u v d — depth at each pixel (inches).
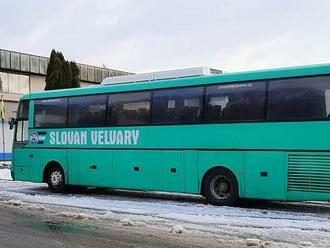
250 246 346.3
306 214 488.1
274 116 503.2
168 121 576.7
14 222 446.6
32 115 725.3
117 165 621.0
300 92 490.6
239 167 522.0
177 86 574.2
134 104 610.5
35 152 717.9
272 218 459.2
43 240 367.6
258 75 518.0
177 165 565.9
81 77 1867.6
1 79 1625.2
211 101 546.9
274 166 500.4
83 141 660.1
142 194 684.7
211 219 450.9
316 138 478.0
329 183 469.1
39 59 1740.9
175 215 474.0
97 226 424.5
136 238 374.9
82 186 706.8
